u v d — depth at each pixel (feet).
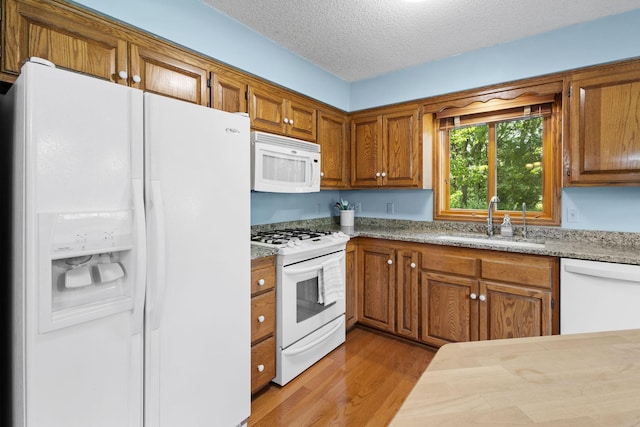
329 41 7.81
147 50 5.46
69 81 3.32
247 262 5.32
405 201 10.43
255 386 6.12
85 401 3.50
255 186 7.07
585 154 6.76
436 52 8.41
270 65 7.71
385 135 9.87
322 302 7.48
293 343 6.86
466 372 2.05
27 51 4.21
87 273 3.51
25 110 3.08
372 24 7.05
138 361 3.93
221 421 4.92
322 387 6.56
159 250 4.00
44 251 3.14
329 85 9.72
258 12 6.58
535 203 8.43
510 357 2.23
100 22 4.89
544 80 7.42
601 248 6.55
